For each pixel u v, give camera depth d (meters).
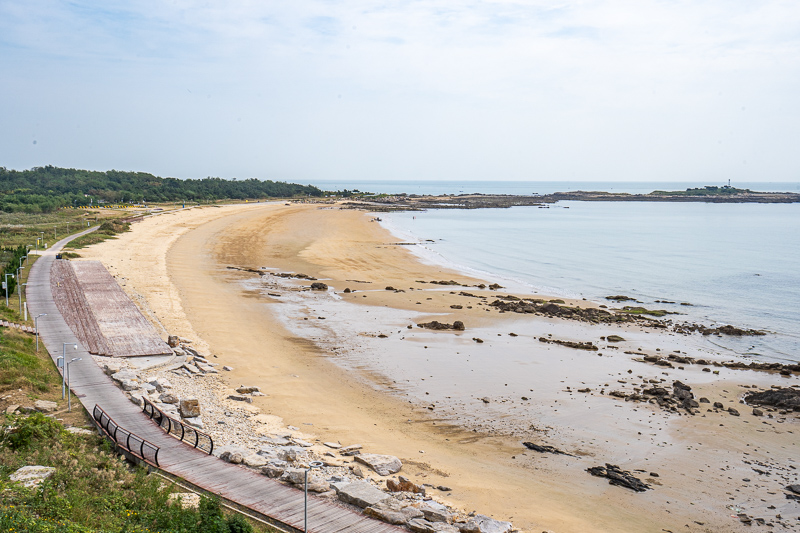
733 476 24.55
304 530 16.83
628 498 22.50
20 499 15.20
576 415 30.66
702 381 36.59
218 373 34.81
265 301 55.75
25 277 56.44
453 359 39.69
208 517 15.96
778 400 32.75
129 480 18.70
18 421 21.00
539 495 22.30
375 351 41.06
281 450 23.25
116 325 41.12
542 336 46.25
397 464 23.31
